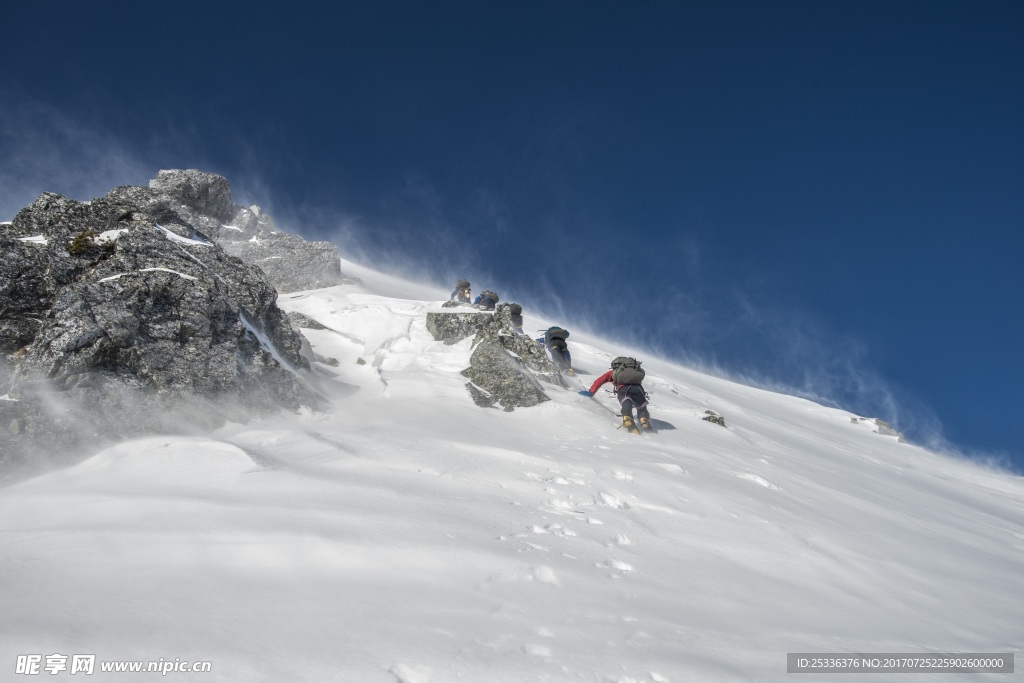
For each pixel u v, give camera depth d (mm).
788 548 5070
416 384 9242
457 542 3801
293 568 3246
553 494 5469
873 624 3760
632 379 9383
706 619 3377
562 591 3436
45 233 7699
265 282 8328
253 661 2287
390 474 5285
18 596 2658
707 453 8531
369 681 2254
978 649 3553
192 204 18703
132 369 6199
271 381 7262
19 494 4293
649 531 4922
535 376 10188
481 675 2379
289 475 4703
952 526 7785
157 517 3705
